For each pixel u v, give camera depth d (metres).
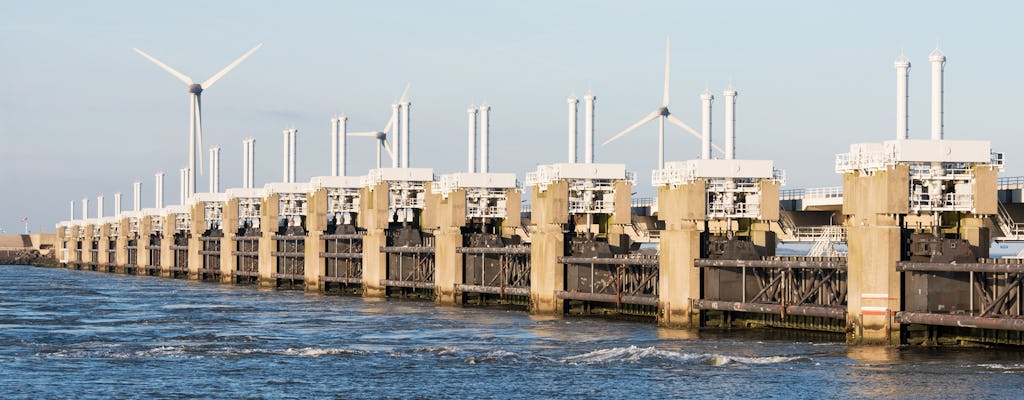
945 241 190.38
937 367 172.00
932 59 190.88
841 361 178.62
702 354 184.25
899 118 190.88
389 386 163.12
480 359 184.25
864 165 190.88
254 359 187.12
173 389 162.38
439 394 157.75
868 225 190.75
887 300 189.50
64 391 161.38
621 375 169.25
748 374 168.75
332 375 172.00
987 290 191.88
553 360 182.62
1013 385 158.25
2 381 168.12
